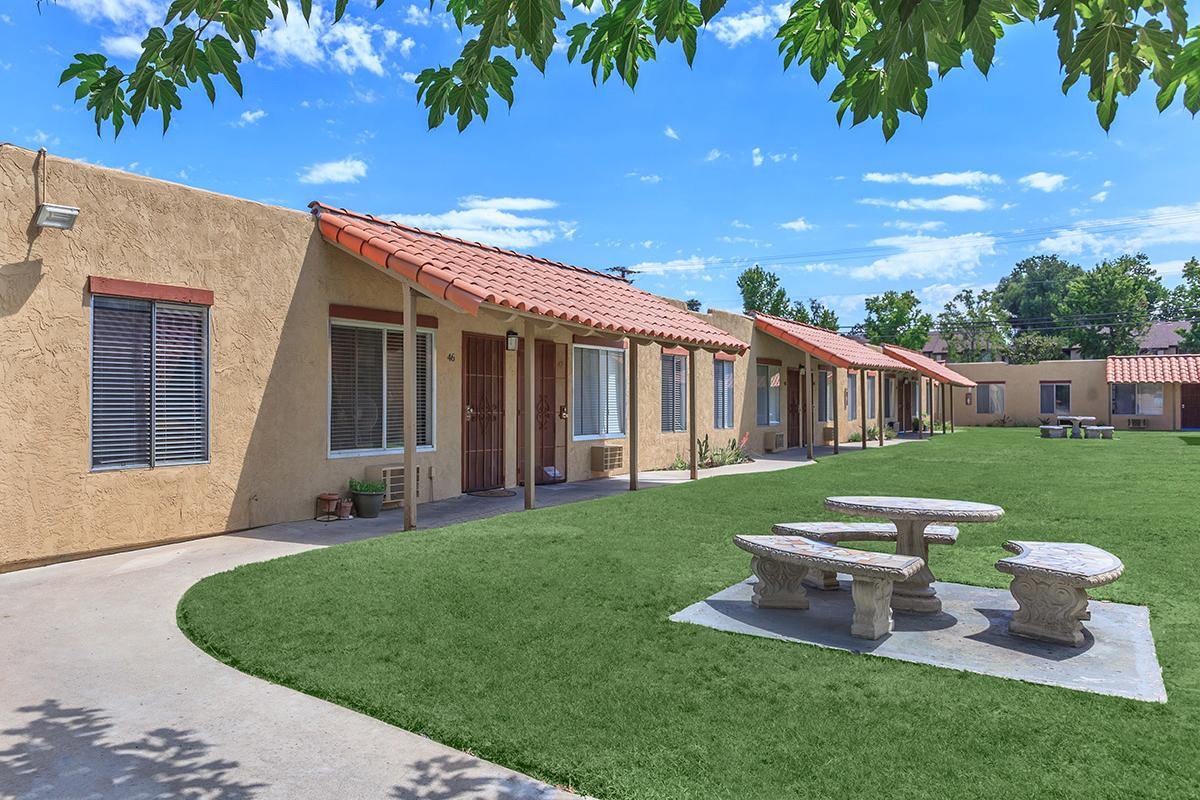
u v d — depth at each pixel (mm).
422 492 11070
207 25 2943
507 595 5945
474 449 12180
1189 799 2980
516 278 11266
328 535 8602
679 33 2928
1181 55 2486
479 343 12328
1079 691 4102
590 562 7066
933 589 6320
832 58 3303
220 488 8594
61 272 7195
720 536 8398
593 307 11859
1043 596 5031
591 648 4777
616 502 10961
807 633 5133
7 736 3607
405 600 5773
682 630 5156
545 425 13711
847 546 8531
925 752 3383
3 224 6777
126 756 3404
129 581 6523
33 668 4508
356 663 4504
